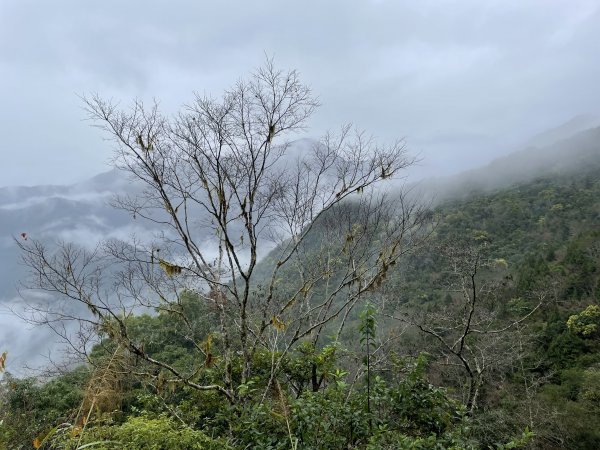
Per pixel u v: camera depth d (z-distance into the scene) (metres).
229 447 4.36
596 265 30.05
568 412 16.86
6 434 9.20
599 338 23.62
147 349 14.60
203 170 8.28
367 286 8.47
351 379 9.41
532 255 33.22
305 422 4.35
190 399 8.27
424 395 5.07
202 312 12.63
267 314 9.72
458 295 17.80
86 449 4.06
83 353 7.89
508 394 16.62
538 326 25.86
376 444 4.02
